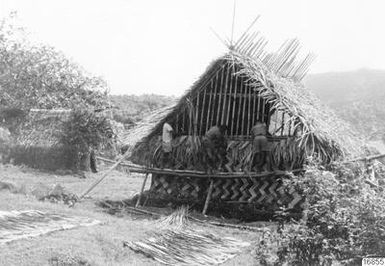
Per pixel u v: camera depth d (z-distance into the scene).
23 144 27.17
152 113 18.61
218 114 17.62
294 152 15.79
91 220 12.12
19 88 36.50
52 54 39.00
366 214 8.74
